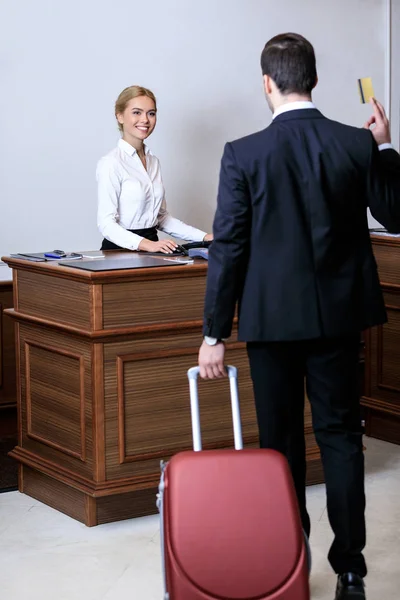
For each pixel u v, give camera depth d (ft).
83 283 12.17
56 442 13.12
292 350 8.83
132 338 12.34
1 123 16.94
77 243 18.03
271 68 8.78
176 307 12.61
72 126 17.67
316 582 10.48
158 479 12.61
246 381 13.19
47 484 13.35
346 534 8.89
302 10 19.97
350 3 20.51
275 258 8.50
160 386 12.62
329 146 8.55
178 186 18.99
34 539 12.05
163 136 18.70
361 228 8.79
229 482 7.55
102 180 15.53
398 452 15.52
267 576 7.32
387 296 15.87
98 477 12.32
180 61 18.67
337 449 8.93
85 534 12.20
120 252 14.46
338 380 8.87
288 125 8.63
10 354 17.33
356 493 8.86
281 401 8.98
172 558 7.35
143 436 12.57
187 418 12.85
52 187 17.61
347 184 8.54
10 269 17.26
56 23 17.26
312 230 8.48
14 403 17.46
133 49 18.13
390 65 21.11
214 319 8.71
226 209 8.55
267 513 7.46
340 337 8.73
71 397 12.73
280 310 8.48
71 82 17.54
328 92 20.48
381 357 16.14
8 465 15.49
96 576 10.87
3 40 16.78
